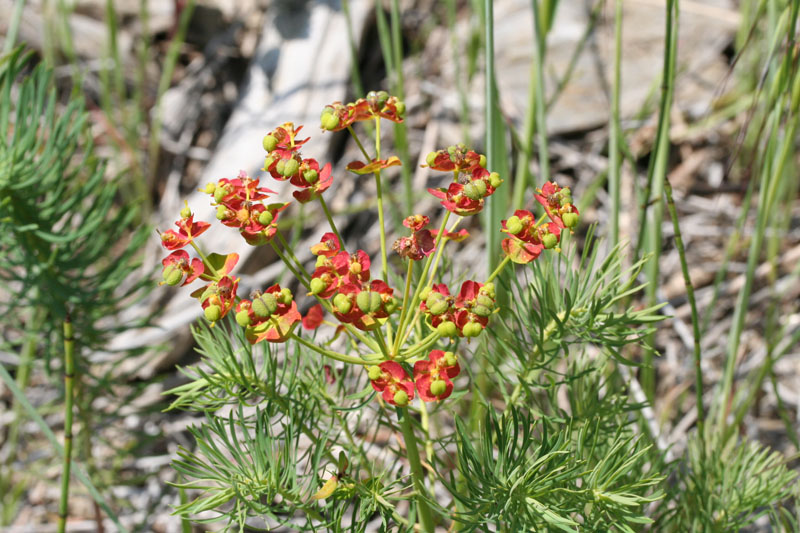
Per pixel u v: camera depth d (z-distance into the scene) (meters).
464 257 0.50
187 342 0.47
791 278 0.43
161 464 0.44
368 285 0.25
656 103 0.55
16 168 0.33
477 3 0.43
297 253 0.51
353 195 0.54
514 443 0.27
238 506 0.27
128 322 0.42
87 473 0.38
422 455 0.34
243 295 0.48
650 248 0.37
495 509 0.27
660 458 0.31
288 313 0.26
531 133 0.38
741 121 0.54
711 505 0.31
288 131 0.27
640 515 0.28
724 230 0.52
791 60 0.32
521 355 0.29
